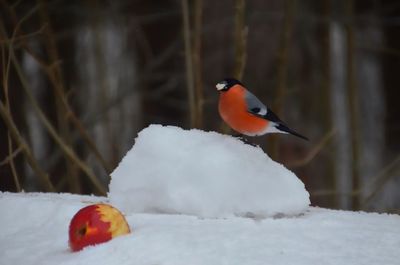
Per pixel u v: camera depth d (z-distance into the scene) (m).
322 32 14.40
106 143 14.45
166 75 16.19
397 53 15.91
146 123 16.80
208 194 5.40
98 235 4.72
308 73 14.26
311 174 13.58
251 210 5.46
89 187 13.73
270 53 13.38
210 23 13.59
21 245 4.94
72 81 16.11
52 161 13.47
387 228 5.33
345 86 17.06
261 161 5.71
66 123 11.02
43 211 5.47
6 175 13.04
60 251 4.80
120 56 15.80
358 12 18.06
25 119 13.86
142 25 17.28
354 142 13.62
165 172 5.54
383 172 11.86
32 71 15.29
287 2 11.61
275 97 11.70
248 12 12.99
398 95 18.72
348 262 4.52
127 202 5.62
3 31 9.95
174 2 17.30
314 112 14.09
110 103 14.93
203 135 5.76
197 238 4.77
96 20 14.62
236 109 7.42
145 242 4.65
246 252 4.57
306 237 4.98
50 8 14.71
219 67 13.53
